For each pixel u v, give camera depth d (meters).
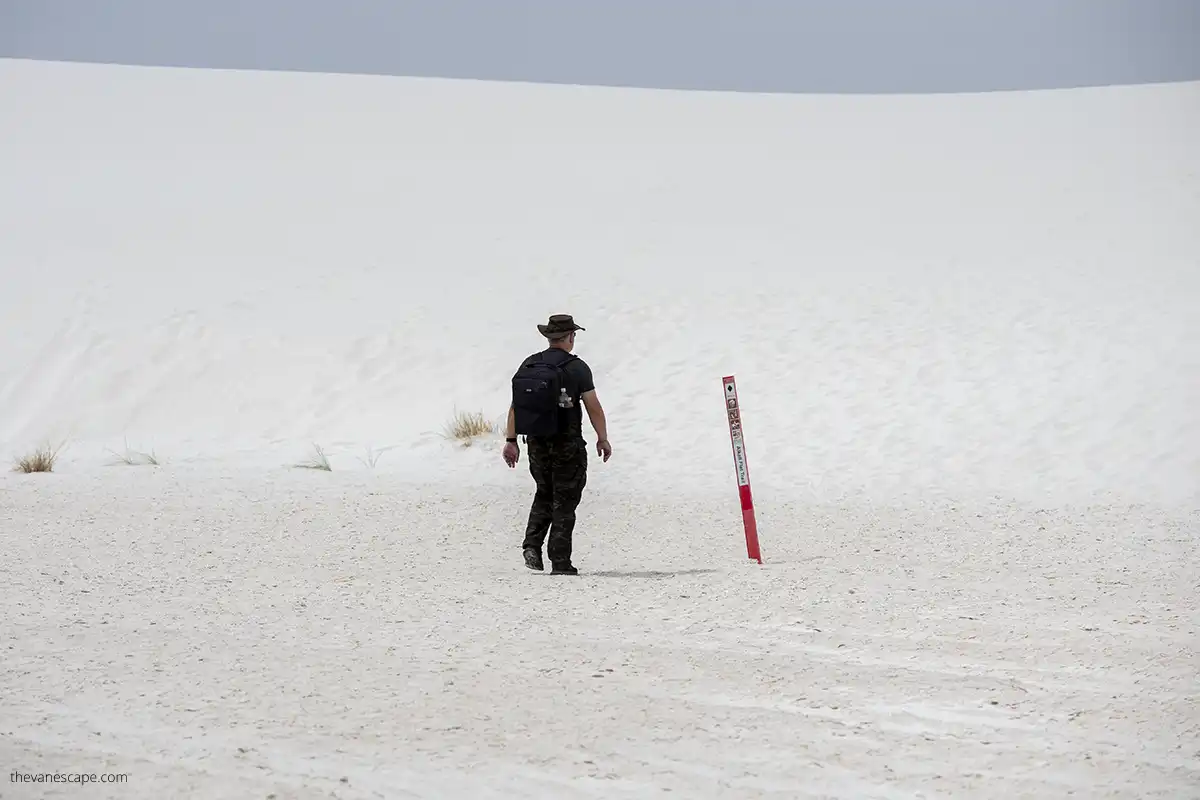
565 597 28.09
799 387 63.84
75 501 46.81
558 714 18.39
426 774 15.79
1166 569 31.94
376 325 75.75
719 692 19.66
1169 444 51.81
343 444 62.28
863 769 16.09
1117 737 17.25
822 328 71.50
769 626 24.52
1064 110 131.50
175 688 19.67
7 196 99.38
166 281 81.94
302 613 26.03
